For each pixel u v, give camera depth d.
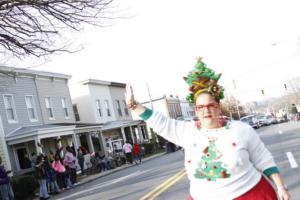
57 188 19.45
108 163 31.86
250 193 3.51
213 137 3.58
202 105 3.60
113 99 46.69
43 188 17.89
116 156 34.25
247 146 3.59
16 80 30.12
